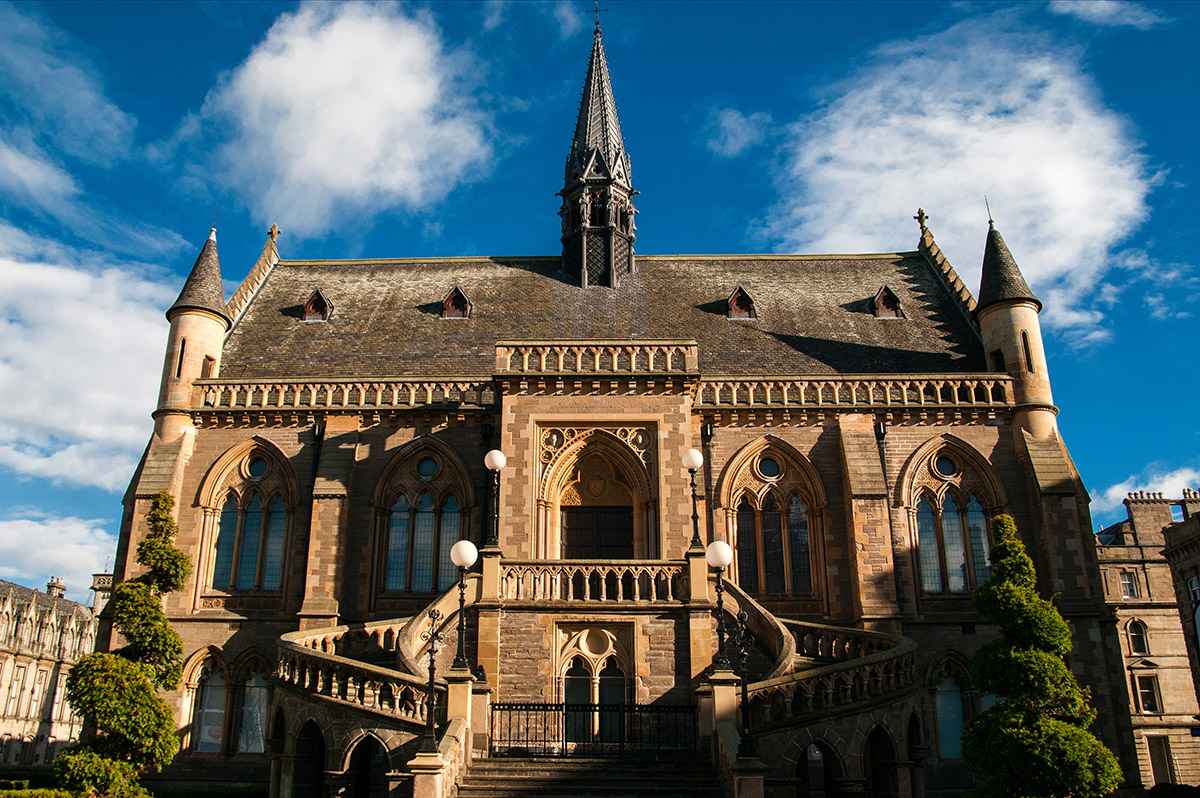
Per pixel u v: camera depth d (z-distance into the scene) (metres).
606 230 44.03
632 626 26.42
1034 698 23.03
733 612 27.22
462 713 22.19
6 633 62.62
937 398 35.47
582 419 32.12
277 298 42.69
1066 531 32.88
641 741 23.31
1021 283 36.88
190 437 35.25
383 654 28.64
